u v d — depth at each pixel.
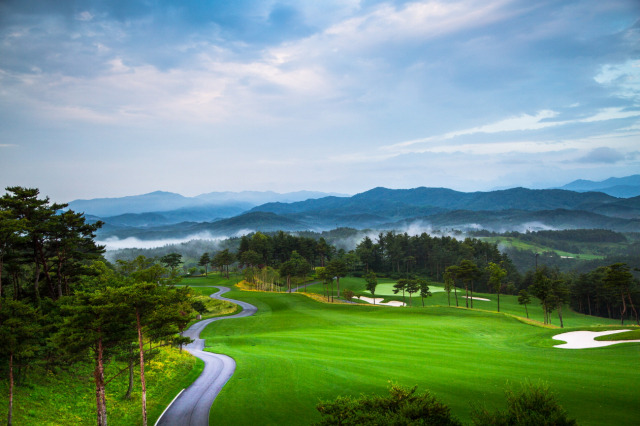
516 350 50.66
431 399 19.52
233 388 39.09
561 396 29.23
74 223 52.81
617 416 24.92
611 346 47.59
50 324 33.97
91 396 36.59
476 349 51.62
